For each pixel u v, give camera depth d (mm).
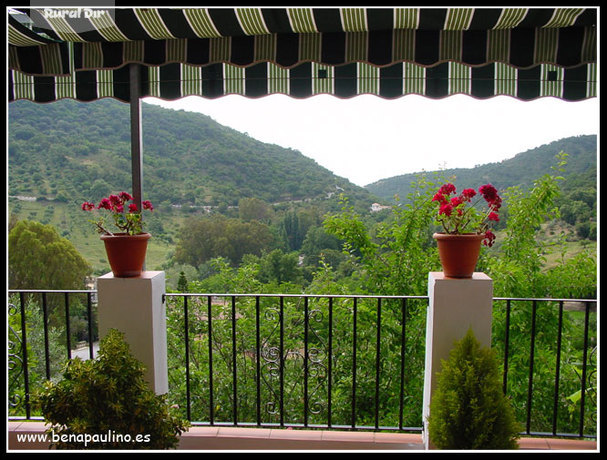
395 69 3711
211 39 3541
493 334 4559
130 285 2758
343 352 4535
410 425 4305
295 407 4359
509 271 4426
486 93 3691
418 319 4445
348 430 2980
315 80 3770
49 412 2270
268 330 4598
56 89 3928
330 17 3125
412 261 4742
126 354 2414
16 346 3719
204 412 4391
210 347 2996
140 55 3596
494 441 2279
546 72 3648
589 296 4617
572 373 4203
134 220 2828
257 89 3803
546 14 3037
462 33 3383
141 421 2324
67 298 2949
